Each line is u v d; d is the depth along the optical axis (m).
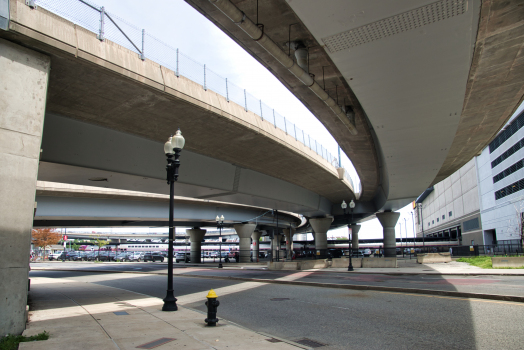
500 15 12.87
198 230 70.75
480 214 71.56
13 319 8.74
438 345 6.67
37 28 10.91
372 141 28.03
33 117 10.41
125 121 19.06
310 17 9.84
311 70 17.70
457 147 31.08
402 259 50.94
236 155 26.84
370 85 13.88
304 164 31.33
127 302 13.92
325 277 23.16
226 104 19.98
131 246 151.12
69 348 6.68
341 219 73.75
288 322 9.39
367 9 9.48
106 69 13.76
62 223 53.97
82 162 19.27
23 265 9.22
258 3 12.88
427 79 13.45
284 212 68.94
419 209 150.12
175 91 16.64
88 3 13.27
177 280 25.45
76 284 23.45
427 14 9.74
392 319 9.15
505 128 58.31
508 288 13.79
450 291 12.83
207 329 8.38
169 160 12.11
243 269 37.78
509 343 6.60
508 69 17.05
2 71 10.12
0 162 9.27
